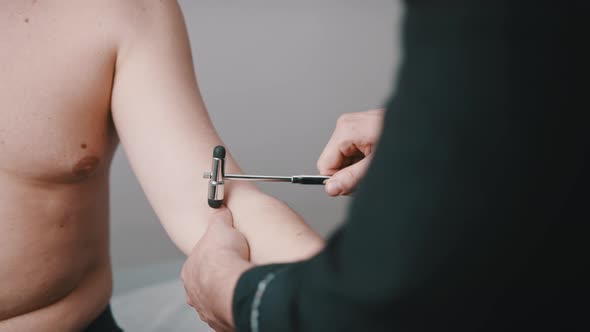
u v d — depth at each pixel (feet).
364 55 7.34
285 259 2.10
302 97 7.22
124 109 2.34
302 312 1.38
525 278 1.23
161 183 2.28
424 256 1.16
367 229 1.23
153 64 2.33
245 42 6.99
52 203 2.45
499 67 1.11
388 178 1.20
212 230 2.07
